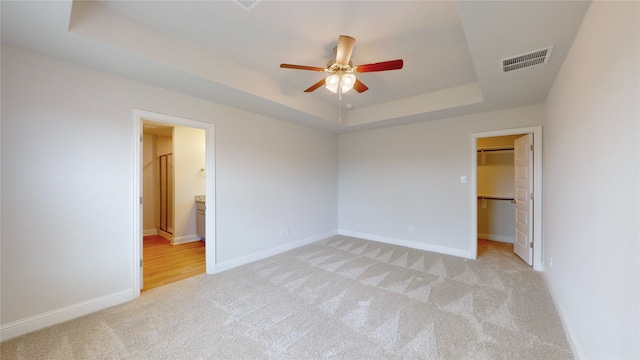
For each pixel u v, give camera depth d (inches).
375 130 191.5
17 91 75.4
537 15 59.6
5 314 73.7
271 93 122.3
